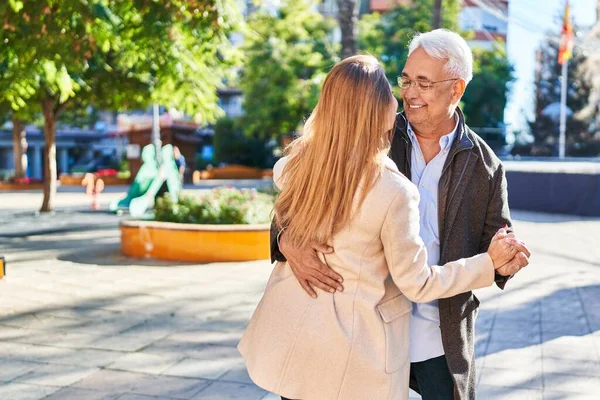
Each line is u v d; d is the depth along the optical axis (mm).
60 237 12055
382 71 2029
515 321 5996
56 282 7652
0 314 6086
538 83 52250
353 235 1985
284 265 2141
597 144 50406
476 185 2303
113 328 5637
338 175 1953
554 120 50531
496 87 42844
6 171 37188
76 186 31078
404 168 2348
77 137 57844
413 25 30094
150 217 10328
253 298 6836
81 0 6320
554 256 10172
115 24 7410
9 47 7262
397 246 1961
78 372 4488
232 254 9203
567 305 6652
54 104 16797
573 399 4051
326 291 2010
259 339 2088
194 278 7938
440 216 2307
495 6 17703
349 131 1955
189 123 33281
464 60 2236
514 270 2035
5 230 13133
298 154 2076
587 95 50469
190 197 10188
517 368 4652
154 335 5426
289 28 26969
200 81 8742
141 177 17000
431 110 2262
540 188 18609
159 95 10141
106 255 9766
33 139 55531
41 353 4910
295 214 2037
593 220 16156
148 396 4051
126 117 31703
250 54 27031
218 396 4062
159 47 7477
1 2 6012
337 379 1979
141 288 7320
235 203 9938
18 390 4141
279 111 28031
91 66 13727
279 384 2014
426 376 2350
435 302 2334
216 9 6863
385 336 2006
